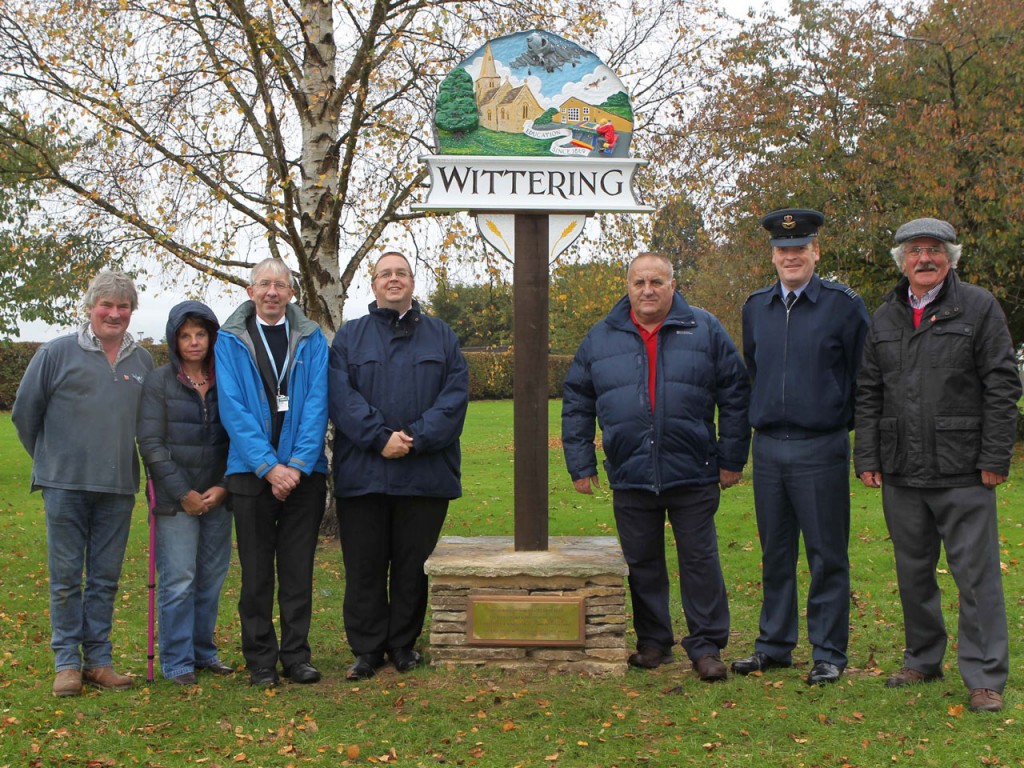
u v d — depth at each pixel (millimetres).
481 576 4648
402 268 4676
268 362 4539
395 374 4648
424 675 4598
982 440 4008
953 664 4695
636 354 4629
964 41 14484
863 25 15070
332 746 3752
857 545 8312
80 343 4379
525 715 4066
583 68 4840
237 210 8133
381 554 4730
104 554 4527
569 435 4852
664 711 4082
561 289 9719
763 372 4512
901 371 4176
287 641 4617
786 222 4410
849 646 5105
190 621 4617
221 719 4062
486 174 4816
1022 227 13367
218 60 7746
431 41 8039
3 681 4652
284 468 4422
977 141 13773
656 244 10023
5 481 14180
